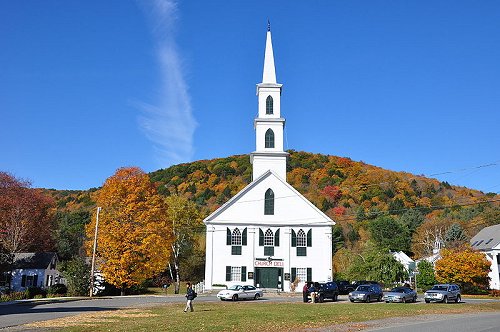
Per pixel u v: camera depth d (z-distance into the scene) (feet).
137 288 176.55
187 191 399.03
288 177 409.08
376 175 411.13
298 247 179.63
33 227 243.60
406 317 87.30
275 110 198.29
